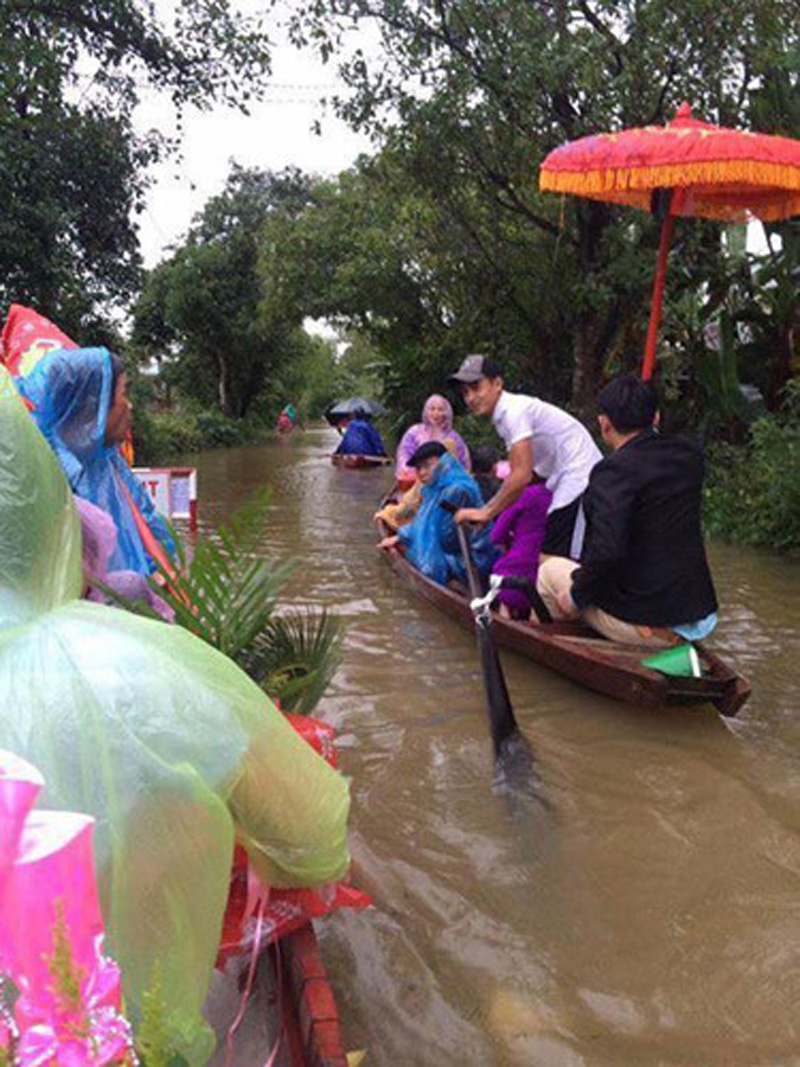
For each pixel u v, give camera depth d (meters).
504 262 16.34
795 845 3.60
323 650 3.22
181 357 35.09
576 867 3.45
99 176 14.75
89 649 1.77
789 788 4.04
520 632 5.34
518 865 3.46
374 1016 2.69
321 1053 2.00
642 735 4.59
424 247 18.19
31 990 1.46
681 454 4.76
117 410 3.71
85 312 15.12
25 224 13.66
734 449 11.87
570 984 2.83
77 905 1.49
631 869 3.44
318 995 2.15
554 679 5.34
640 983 2.83
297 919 2.38
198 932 1.79
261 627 3.02
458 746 4.48
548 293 15.94
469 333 17.94
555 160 5.99
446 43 12.97
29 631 1.78
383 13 12.91
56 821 1.51
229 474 18.23
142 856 1.71
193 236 32.72
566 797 3.98
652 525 4.77
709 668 4.87
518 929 3.09
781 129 11.32
